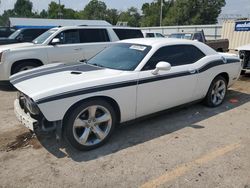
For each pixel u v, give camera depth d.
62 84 3.46
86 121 3.59
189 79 4.68
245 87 7.40
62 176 3.12
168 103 4.50
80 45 7.97
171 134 4.22
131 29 9.16
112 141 3.97
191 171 3.20
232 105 5.69
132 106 3.99
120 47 4.75
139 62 4.13
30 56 7.16
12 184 2.98
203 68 4.91
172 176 3.10
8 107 5.62
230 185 2.93
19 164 3.38
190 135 4.18
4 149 3.77
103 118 3.72
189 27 35.44
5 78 7.03
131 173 3.17
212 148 3.76
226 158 3.49
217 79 5.34
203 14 68.00
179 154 3.59
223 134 4.23
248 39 15.91
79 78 3.69
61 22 29.03
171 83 4.39
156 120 4.78
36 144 3.89
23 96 3.67
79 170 3.24
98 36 8.40
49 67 4.39
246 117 4.98
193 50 4.95
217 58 5.24
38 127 3.44
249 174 3.13
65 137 3.71
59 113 3.32
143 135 4.18
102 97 3.68
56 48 7.57
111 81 3.70
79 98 3.43
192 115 5.03
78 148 3.60
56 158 3.51
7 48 7.23
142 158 3.50
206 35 33.62
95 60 4.68
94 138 3.78
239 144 3.88
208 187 2.90
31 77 3.92
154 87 4.16
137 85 3.95
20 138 4.10
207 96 5.30
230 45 17.08
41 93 3.25
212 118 4.90
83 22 29.28
